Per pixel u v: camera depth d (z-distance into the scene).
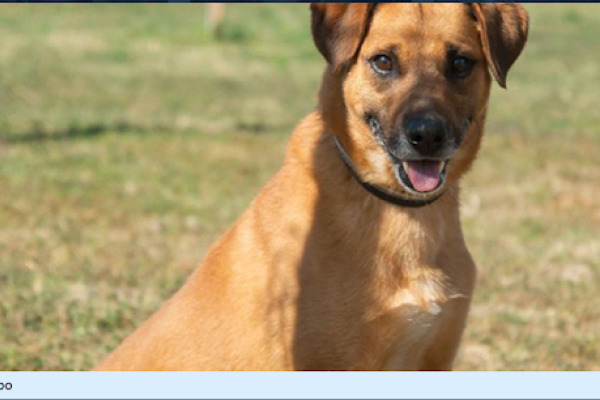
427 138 5.23
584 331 8.20
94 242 10.13
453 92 5.46
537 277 9.52
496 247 10.53
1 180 12.52
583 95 22.53
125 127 16.66
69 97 19.73
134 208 11.58
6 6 35.44
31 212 11.17
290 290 5.20
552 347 7.81
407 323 5.29
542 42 31.12
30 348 7.32
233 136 16.38
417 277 5.34
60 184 12.48
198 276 5.54
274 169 14.18
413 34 5.41
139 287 8.85
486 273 9.57
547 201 12.72
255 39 30.98
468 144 5.66
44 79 21.73
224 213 11.62
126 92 20.88
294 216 5.29
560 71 26.19
